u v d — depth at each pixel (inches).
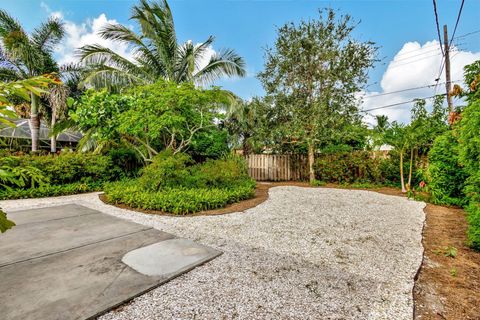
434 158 227.1
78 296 75.6
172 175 237.5
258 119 434.6
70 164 276.1
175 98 257.4
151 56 390.9
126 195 215.0
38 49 380.5
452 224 163.3
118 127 263.4
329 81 381.7
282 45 391.9
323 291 83.1
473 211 126.9
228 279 90.0
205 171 267.9
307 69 392.2
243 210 198.7
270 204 223.3
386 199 249.6
